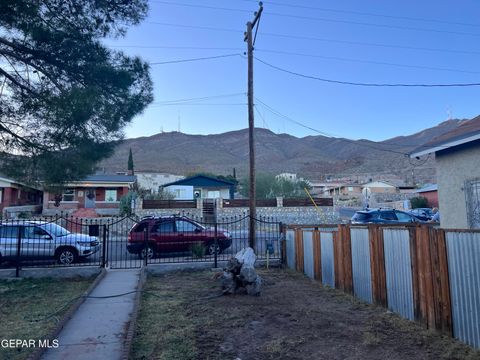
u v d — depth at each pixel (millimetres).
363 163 123812
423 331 5715
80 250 13234
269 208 27078
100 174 38719
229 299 8172
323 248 9828
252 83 13578
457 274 5246
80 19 7766
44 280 10656
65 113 7109
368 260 7660
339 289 8875
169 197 32562
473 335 4961
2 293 8992
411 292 6254
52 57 7441
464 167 8875
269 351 5172
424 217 22359
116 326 6281
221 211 26562
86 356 4992
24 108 7332
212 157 169625
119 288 9070
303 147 196875
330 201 28016
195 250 13219
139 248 14438
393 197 53812
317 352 5109
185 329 6121
